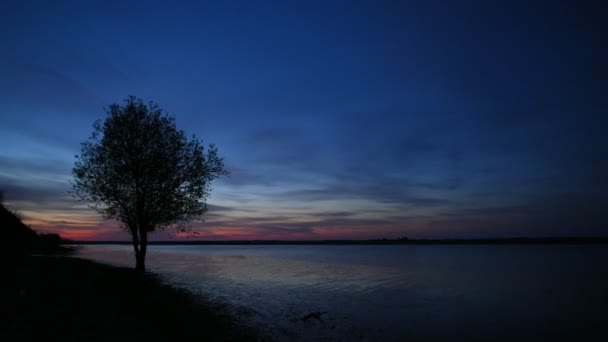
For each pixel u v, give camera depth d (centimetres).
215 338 1527
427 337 1861
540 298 3158
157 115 3425
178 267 5484
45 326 1379
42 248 7838
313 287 3497
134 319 1656
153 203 3325
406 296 3116
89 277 3008
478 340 1869
